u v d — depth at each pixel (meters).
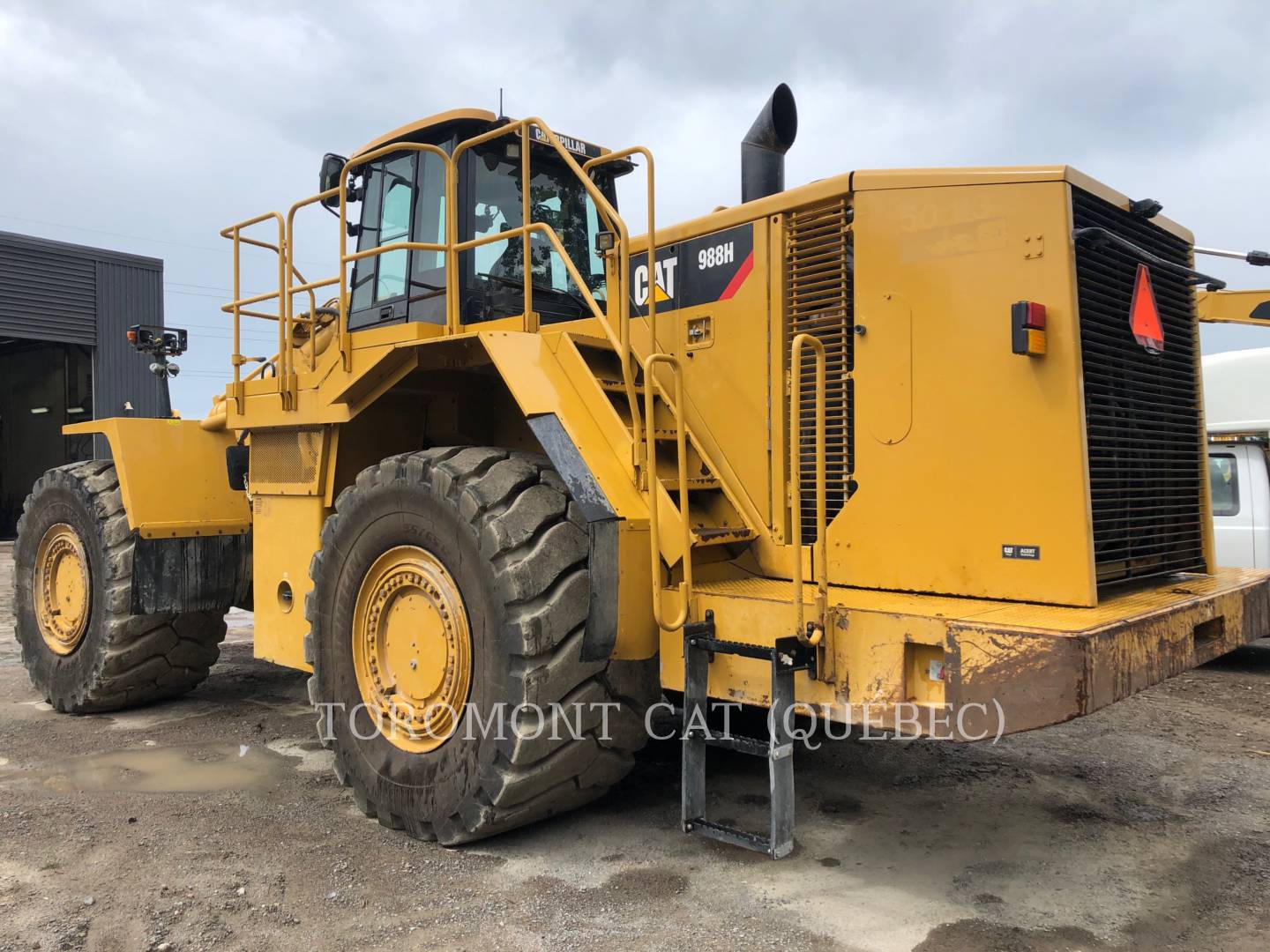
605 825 3.57
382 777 3.54
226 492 5.41
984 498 2.96
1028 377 2.89
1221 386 7.66
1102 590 3.11
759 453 3.54
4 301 17.61
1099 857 3.33
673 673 3.15
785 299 3.49
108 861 3.20
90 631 5.29
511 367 3.29
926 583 3.07
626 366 3.21
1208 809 3.83
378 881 3.08
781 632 2.87
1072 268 2.85
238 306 4.82
